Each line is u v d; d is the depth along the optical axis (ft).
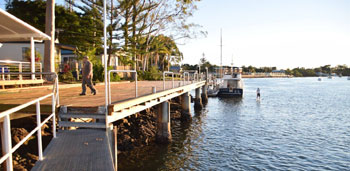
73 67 80.02
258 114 80.79
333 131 57.72
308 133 55.62
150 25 103.91
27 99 26.81
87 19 91.30
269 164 36.76
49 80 52.54
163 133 43.70
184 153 40.16
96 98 29.45
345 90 204.64
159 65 230.27
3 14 28.86
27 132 23.80
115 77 76.28
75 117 21.52
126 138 40.22
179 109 77.41
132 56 102.42
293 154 41.24
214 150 42.50
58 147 16.35
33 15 106.63
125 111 26.05
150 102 34.73
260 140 49.39
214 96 137.28
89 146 16.55
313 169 35.17
